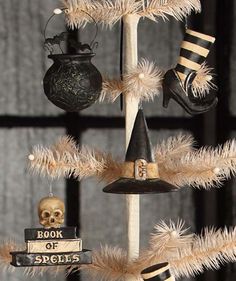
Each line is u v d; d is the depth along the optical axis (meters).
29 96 1.30
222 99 1.33
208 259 0.97
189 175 0.98
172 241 0.92
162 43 1.33
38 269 1.04
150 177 0.94
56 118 1.31
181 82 0.97
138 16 0.99
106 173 0.99
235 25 1.33
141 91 0.96
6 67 1.30
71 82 0.95
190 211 1.34
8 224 1.30
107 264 0.98
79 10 0.98
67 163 0.98
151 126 1.32
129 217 0.99
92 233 1.32
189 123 1.33
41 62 1.30
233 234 0.97
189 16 1.33
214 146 1.33
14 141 1.30
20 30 1.30
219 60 1.33
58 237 0.97
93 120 1.32
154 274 0.92
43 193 1.31
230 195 1.33
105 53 1.31
